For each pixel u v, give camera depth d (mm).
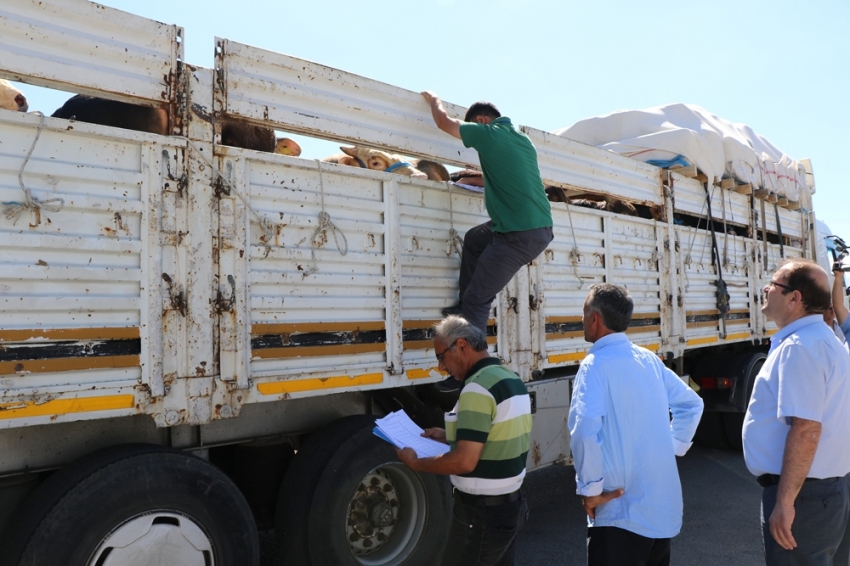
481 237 4238
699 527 5328
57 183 2734
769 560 2770
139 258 2922
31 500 2785
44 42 2775
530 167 4121
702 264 7020
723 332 7297
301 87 3596
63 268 2709
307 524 3484
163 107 3082
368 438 3697
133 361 2867
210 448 3594
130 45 2996
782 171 8844
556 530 5418
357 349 3672
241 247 3213
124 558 2803
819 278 2768
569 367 5621
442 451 3061
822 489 2672
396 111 4117
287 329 3369
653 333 6098
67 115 3367
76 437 2996
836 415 2666
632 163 6066
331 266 3596
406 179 3990
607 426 2766
